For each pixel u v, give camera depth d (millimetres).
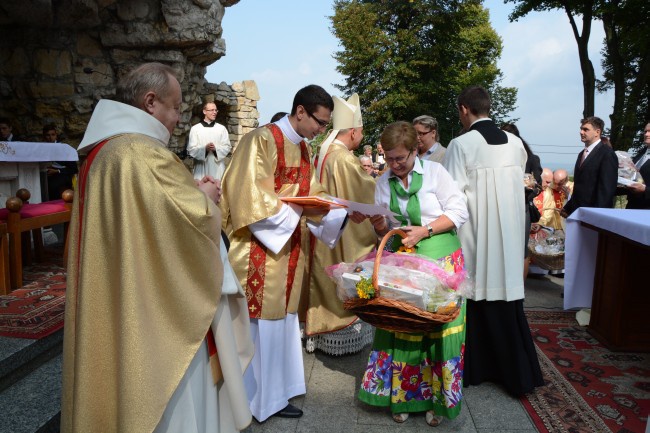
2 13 8703
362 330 3797
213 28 10023
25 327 2873
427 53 27375
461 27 29094
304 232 3691
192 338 1754
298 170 2883
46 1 8664
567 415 2852
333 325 3605
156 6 9695
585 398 3053
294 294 2926
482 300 3123
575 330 4234
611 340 3814
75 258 1803
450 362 2631
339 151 3752
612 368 3477
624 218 3451
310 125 2785
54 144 4930
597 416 2838
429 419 2762
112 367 1719
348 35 27531
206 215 1741
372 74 28328
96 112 1817
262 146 2736
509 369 3066
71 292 1807
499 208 3010
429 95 28375
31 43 9219
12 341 2682
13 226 3506
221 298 1932
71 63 9500
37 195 4949
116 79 9922
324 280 3607
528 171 4895
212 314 1787
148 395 1654
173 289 1715
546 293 5391
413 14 28438
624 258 3645
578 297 4188
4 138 7020
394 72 27125
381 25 28875
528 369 3031
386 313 2307
